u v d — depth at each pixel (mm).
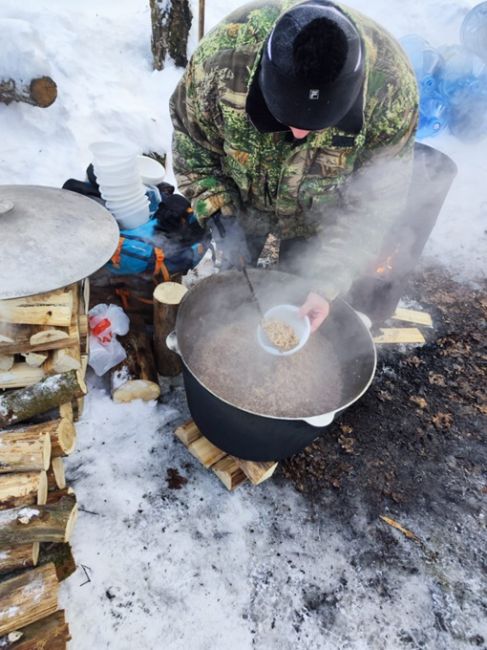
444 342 2977
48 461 1730
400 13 5777
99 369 2357
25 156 3307
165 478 2121
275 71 1221
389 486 2221
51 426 1827
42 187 2104
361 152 1758
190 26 4309
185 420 2354
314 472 2230
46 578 1555
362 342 1848
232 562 1894
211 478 2150
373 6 5926
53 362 1931
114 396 2295
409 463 2324
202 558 1892
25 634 1477
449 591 1903
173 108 1939
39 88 3205
